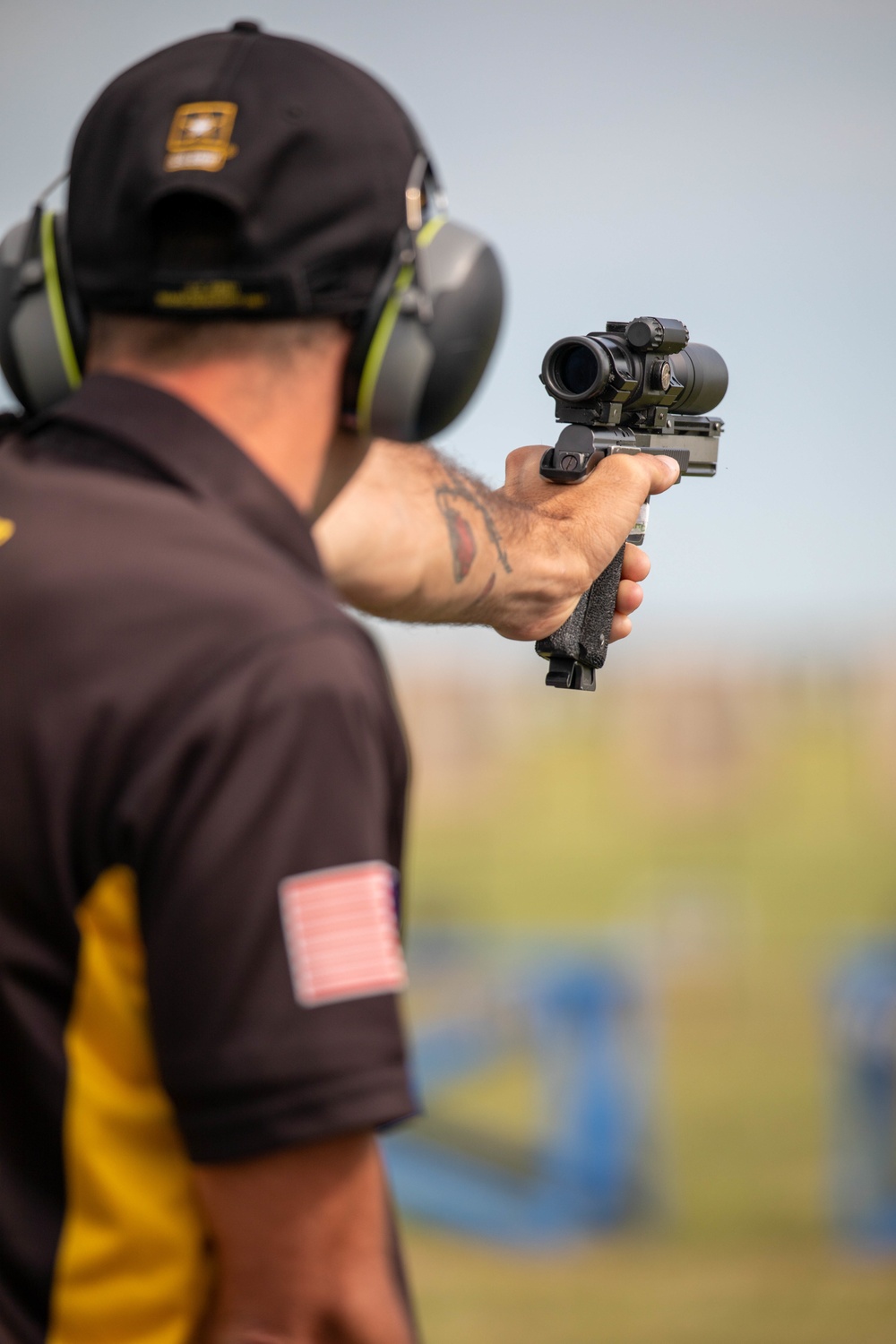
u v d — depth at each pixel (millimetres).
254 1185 3248
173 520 3445
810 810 76438
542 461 6969
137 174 3541
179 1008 3180
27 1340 3457
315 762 3242
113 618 3314
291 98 3578
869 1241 30406
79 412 3699
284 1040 3158
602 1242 31359
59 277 4047
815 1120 34906
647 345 6898
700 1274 28609
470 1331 26484
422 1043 39094
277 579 3422
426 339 3875
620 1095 35812
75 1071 3354
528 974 42156
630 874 65750
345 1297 3332
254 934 3164
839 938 52281
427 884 64250
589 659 7066
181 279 3525
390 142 3703
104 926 3285
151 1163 3441
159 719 3227
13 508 3570
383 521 5582
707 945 51875
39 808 3256
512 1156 34250
